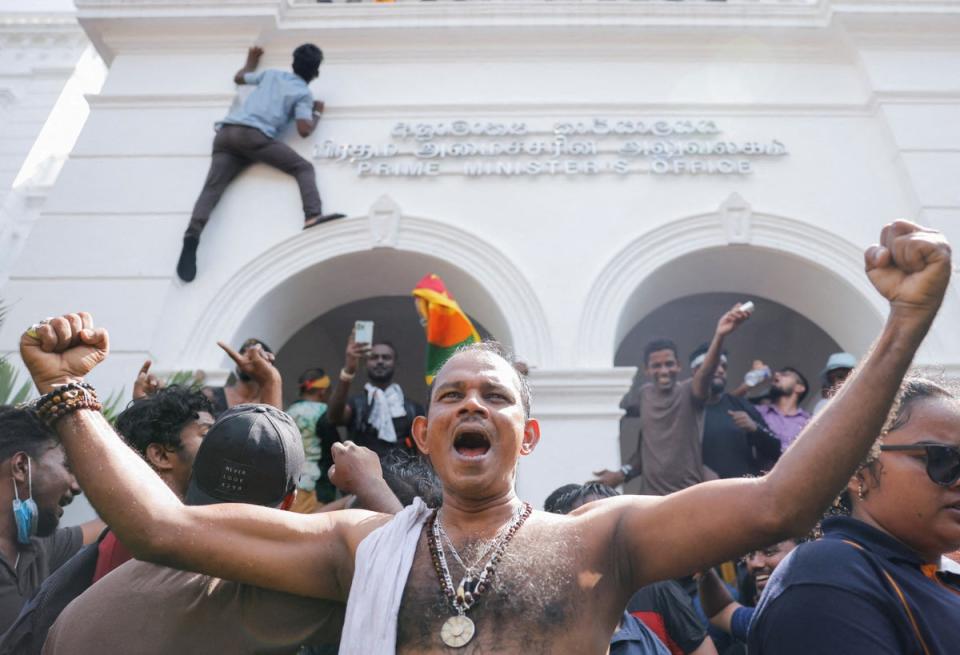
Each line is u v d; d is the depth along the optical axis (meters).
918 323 1.41
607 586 1.53
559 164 6.61
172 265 6.23
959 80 6.84
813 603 1.58
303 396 5.73
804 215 6.41
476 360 1.84
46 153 9.49
